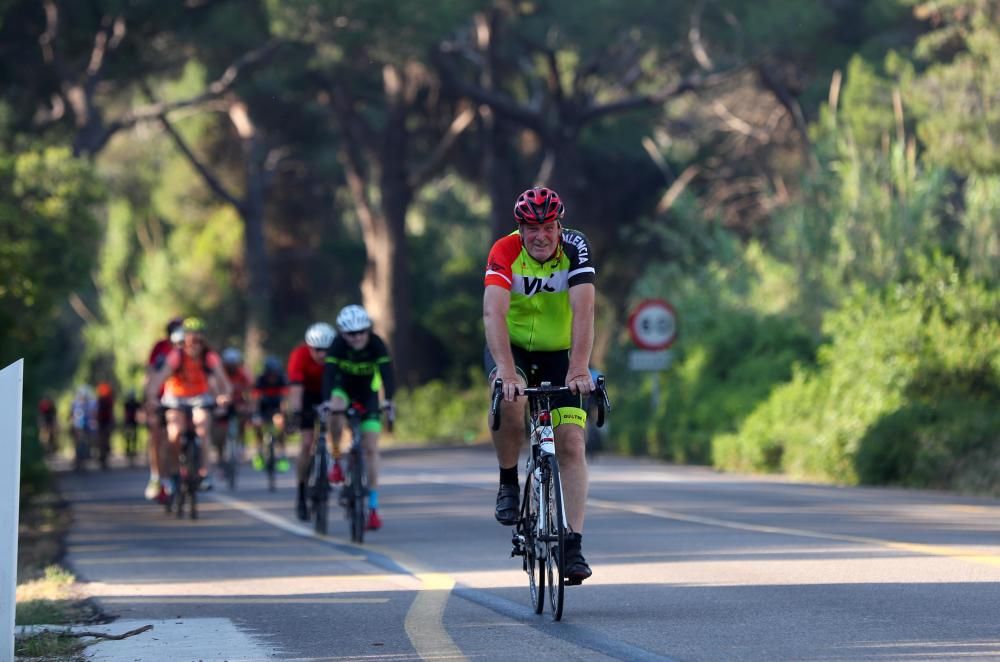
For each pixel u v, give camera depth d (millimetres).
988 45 95312
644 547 32438
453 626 21688
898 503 43750
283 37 112062
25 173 84000
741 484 54594
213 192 171875
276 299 180500
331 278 182750
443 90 138625
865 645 18688
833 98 112062
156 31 113000
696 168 144625
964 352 55406
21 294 68812
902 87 99125
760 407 65250
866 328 58750
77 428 105812
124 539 40312
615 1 112375
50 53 112375
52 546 38781
